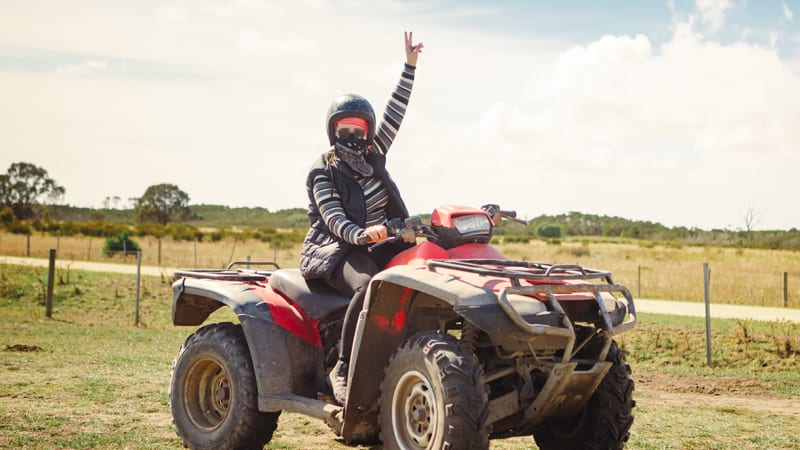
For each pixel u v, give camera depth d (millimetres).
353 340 5105
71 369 10750
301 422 7402
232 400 5582
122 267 32250
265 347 5414
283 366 5410
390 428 4684
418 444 4520
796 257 55094
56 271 26141
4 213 104500
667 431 7633
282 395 5348
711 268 38750
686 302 22453
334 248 5426
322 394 5355
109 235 75688
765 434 7578
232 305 5602
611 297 5156
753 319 17281
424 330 5078
